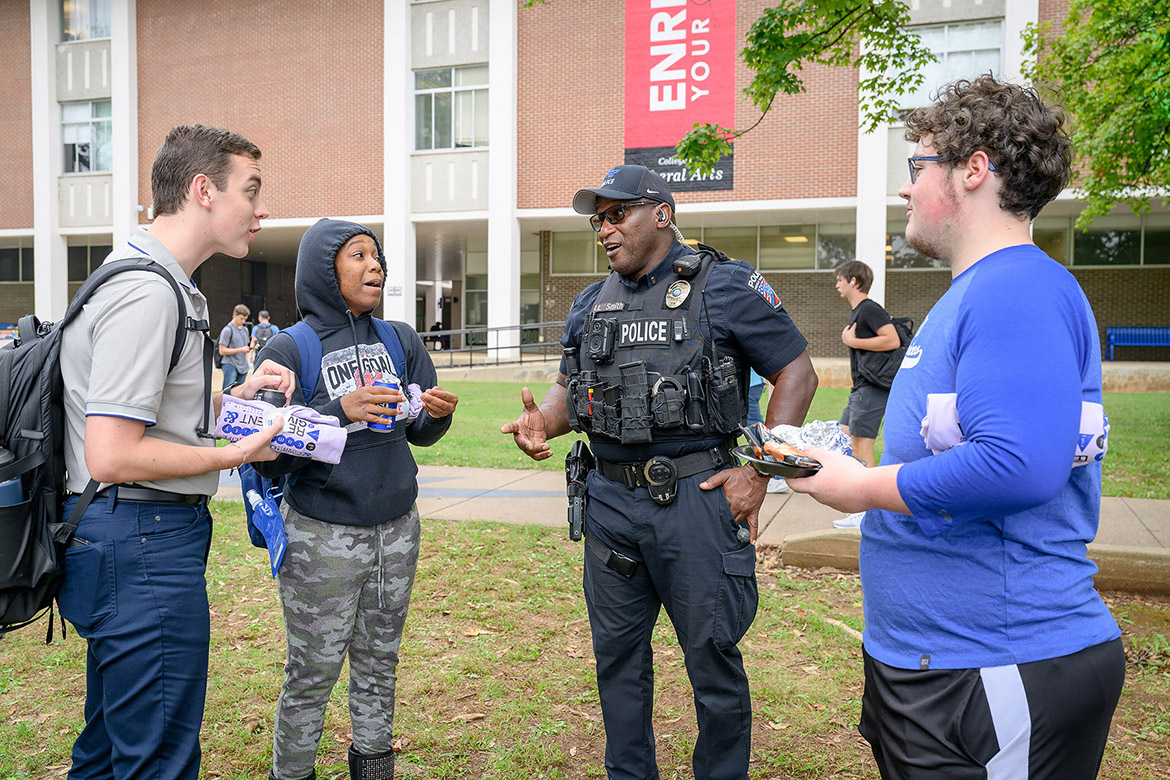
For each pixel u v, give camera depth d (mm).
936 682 1546
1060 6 17984
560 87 21547
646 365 2432
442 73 22422
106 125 24703
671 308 2449
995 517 1467
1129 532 5504
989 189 1561
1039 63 9711
